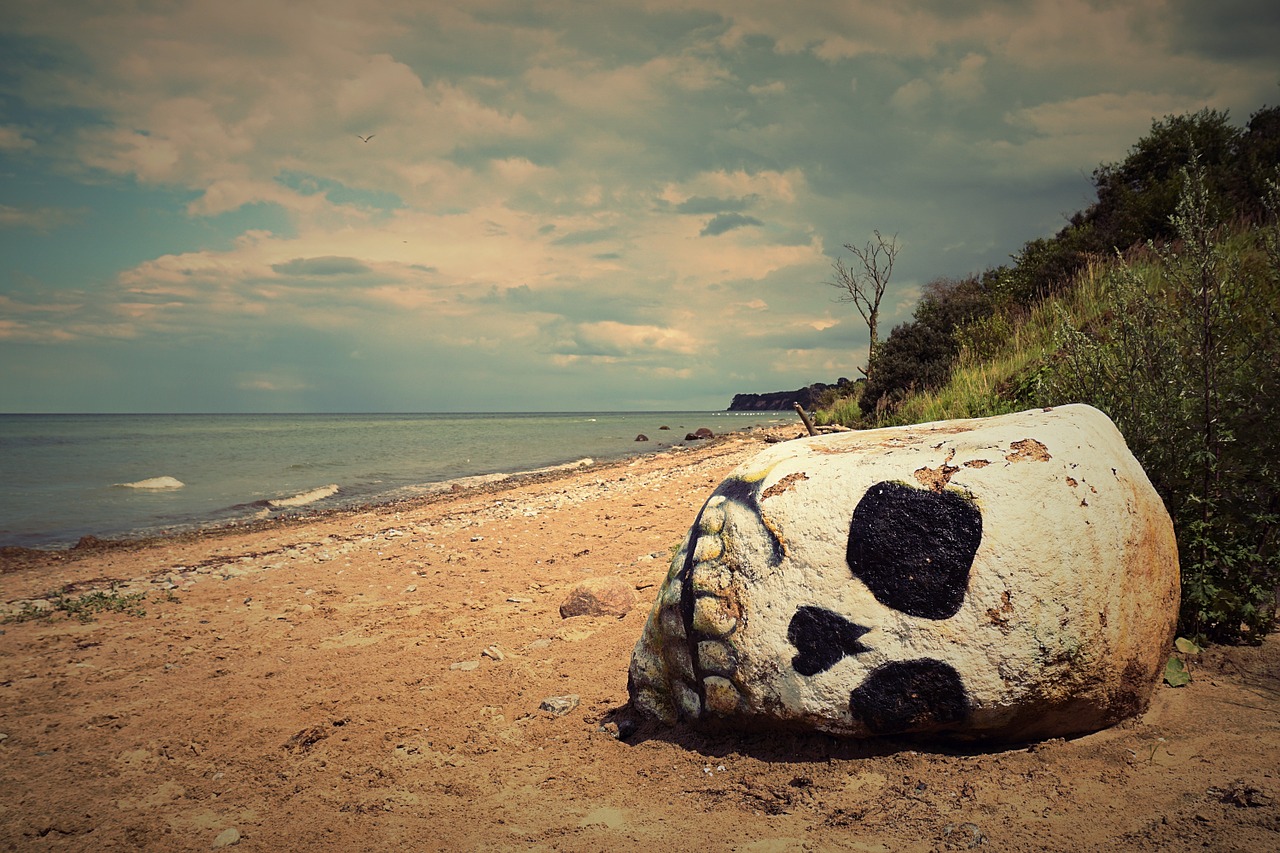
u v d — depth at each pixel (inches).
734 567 145.8
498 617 268.8
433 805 141.9
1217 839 97.0
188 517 695.7
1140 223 563.2
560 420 4579.2
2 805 155.8
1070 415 149.9
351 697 201.2
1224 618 167.8
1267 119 635.5
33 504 781.3
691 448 1205.1
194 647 267.0
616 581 265.3
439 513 611.2
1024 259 704.4
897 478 135.0
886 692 128.3
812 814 121.5
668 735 158.6
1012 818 110.9
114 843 138.2
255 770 165.2
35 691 227.5
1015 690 123.0
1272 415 179.2
